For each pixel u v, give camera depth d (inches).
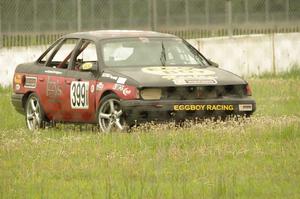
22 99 1829.5
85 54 2246.6
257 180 1140.5
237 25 2928.2
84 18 2736.2
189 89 1565.0
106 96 1600.6
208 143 1379.2
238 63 2886.3
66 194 1088.2
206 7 2893.7
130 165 1238.3
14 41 2655.0
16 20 2655.0
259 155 1293.1
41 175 1205.7
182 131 1469.0
